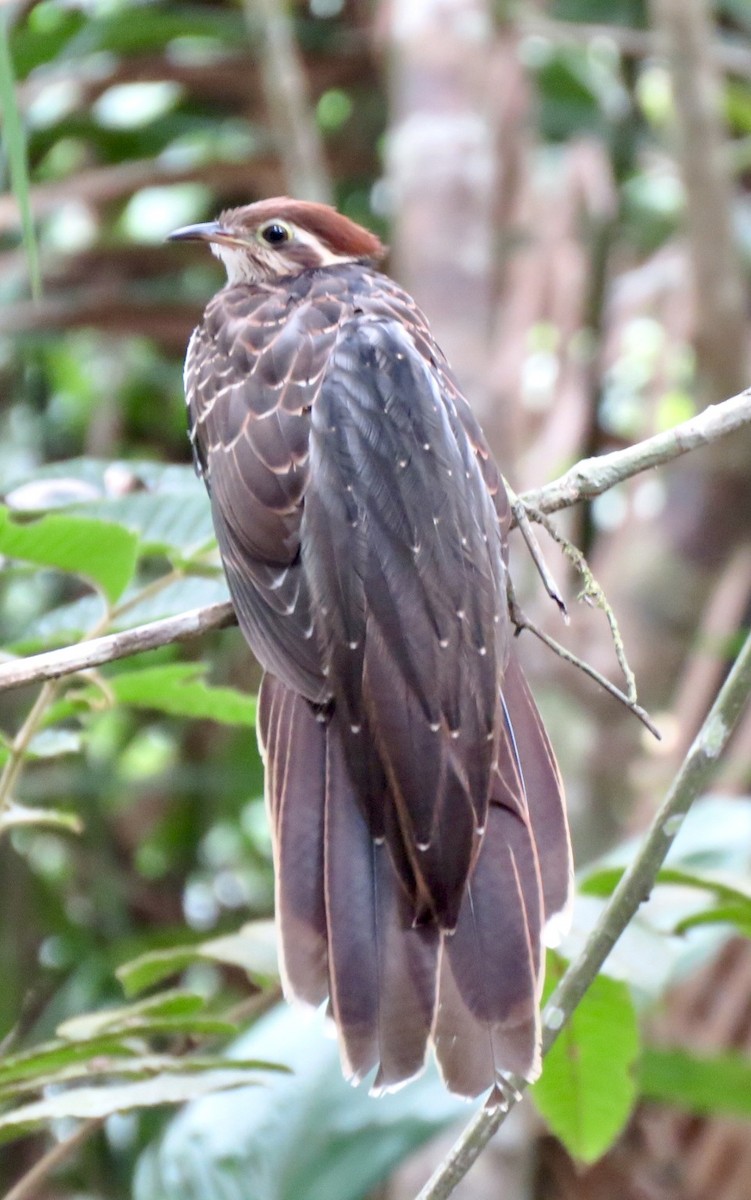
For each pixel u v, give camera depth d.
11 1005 13.22
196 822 14.75
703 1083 8.95
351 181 16.14
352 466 7.46
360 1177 8.41
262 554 7.57
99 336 14.45
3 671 7.00
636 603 13.39
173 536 8.46
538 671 12.96
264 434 7.91
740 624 13.55
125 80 14.59
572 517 13.33
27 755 7.53
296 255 10.17
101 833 14.15
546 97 15.98
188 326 13.86
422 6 14.87
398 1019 6.30
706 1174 10.49
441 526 7.29
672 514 13.63
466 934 6.50
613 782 12.81
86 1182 12.88
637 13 16.39
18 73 14.52
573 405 12.80
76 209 15.53
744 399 7.96
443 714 6.88
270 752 7.09
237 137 15.09
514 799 6.90
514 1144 10.56
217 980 13.52
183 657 14.05
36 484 8.74
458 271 13.83
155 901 14.62
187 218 15.52
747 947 10.21
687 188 12.73
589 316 13.71
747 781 11.97
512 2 14.91
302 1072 8.79
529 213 14.08
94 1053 7.25
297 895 6.67
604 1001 7.54
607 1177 10.69
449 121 14.34
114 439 14.59
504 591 7.41
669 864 8.55
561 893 6.75
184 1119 8.75
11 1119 6.74
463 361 13.27
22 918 13.57
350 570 7.19
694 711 12.36
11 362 15.23
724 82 15.38
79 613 8.38
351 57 15.70
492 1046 6.25
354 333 8.17
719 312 12.95
